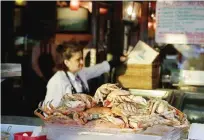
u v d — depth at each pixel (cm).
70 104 184
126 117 176
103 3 512
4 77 478
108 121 176
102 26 511
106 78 390
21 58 518
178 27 425
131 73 369
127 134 173
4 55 520
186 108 287
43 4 546
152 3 493
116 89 192
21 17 548
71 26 524
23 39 529
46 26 535
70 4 523
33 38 531
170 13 427
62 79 295
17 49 523
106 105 186
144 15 495
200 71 381
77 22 520
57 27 529
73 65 315
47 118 181
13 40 527
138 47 388
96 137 176
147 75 359
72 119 179
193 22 419
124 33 501
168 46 434
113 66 403
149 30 494
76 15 522
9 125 210
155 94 324
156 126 173
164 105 182
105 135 175
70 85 300
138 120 173
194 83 368
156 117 175
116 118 176
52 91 287
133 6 497
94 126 177
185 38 423
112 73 392
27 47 525
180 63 423
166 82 379
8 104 477
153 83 358
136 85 361
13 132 204
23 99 485
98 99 190
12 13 535
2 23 527
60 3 532
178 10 422
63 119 180
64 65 317
